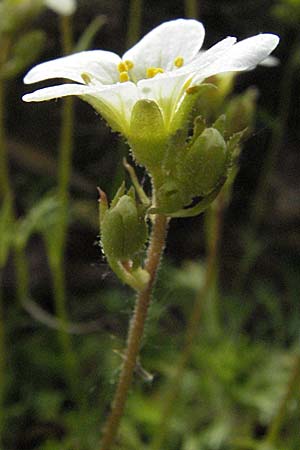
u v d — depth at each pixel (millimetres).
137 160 128
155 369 212
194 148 125
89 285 244
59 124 250
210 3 248
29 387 216
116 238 127
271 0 249
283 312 244
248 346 222
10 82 245
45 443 203
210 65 123
